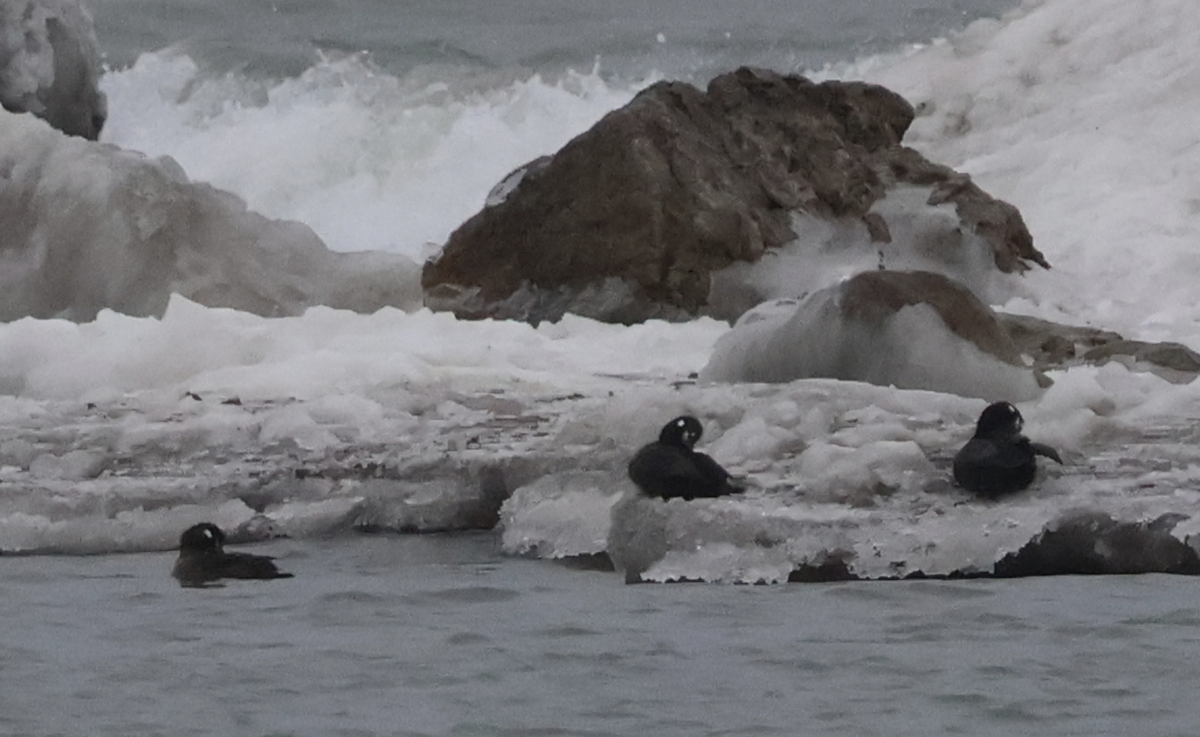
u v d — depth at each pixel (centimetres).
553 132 10281
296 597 3775
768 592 3772
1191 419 4784
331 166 9944
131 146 10494
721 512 3994
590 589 3828
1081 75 9525
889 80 10012
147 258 7288
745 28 11900
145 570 4112
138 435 4991
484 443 4822
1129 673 3131
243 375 5638
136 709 2973
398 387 5503
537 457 4581
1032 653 3256
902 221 7425
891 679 3114
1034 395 5141
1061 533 3909
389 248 9419
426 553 4262
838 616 3547
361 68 11131
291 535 4497
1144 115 9031
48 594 3838
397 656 3278
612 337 6625
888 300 5206
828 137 7562
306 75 10988
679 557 3941
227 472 4691
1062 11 10062
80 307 7256
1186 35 9550
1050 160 8806
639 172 7112
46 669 3212
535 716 2931
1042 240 8106
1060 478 4200
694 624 3494
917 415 4791
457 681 3122
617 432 4719
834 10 12219
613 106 10581
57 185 7362
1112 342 6147
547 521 4253
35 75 8819
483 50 11625
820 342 5241
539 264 7212
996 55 9862
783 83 7662
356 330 6494
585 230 7150
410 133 10144
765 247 7188
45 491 4519
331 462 4719
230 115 10688
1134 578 3831
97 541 4384
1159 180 8519
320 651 3319
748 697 3025
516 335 6475
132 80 10981
